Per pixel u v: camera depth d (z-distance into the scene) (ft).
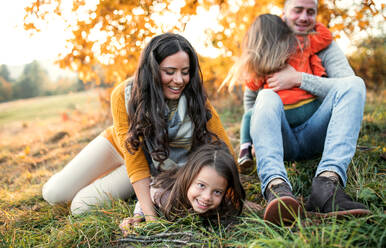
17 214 8.45
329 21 11.84
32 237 6.79
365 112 13.29
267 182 5.84
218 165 5.95
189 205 6.37
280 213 5.21
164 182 6.89
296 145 7.67
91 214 7.51
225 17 13.29
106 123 20.04
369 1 10.15
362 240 4.73
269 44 7.68
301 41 7.87
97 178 8.96
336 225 4.89
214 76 18.85
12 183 12.03
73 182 8.53
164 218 6.56
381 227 4.73
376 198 5.91
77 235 6.55
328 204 5.45
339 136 6.15
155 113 6.59
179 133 7.06
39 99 93.97
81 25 11.62
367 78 19.75
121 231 6.54
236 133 13.09
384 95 17.98
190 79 6.86
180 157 7.41
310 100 7.53
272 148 6.15
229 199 6.61
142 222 6.44
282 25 7.95
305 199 7.16
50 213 8.23
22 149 18.39
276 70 7.63
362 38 16.90
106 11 11.35
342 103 6.44
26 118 58.70
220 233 5.65
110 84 20.26
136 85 6.72
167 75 6.43
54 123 42.96
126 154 6.98
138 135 6.79
